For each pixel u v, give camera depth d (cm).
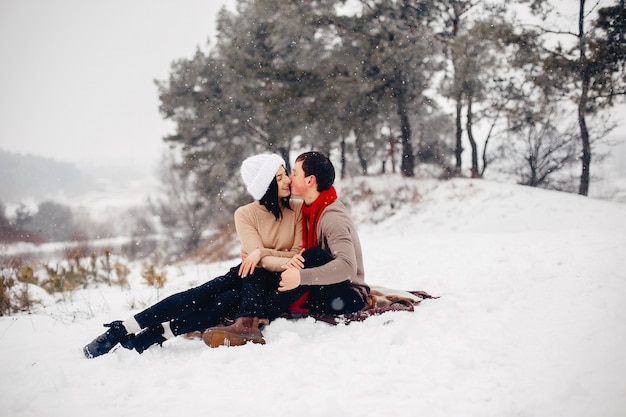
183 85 2064
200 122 1991
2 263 717
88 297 553
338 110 1631
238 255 1602
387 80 1678
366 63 1645
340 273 293
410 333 284
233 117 1998
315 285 314
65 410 211
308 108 1614
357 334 288
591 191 2173
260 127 2047
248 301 289
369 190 1867
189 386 229
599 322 277
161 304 279
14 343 326
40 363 273
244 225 318
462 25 1764
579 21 1518
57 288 596
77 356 282
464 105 1847
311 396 208
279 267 301
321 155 317
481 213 1476
